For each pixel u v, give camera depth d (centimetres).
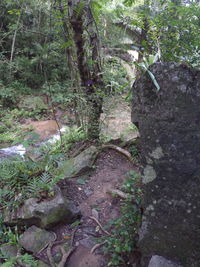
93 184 341
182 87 156
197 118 156
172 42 264
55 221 259
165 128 165
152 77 159
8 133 644
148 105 170
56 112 730
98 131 421
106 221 273
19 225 267
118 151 408
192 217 167
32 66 888
